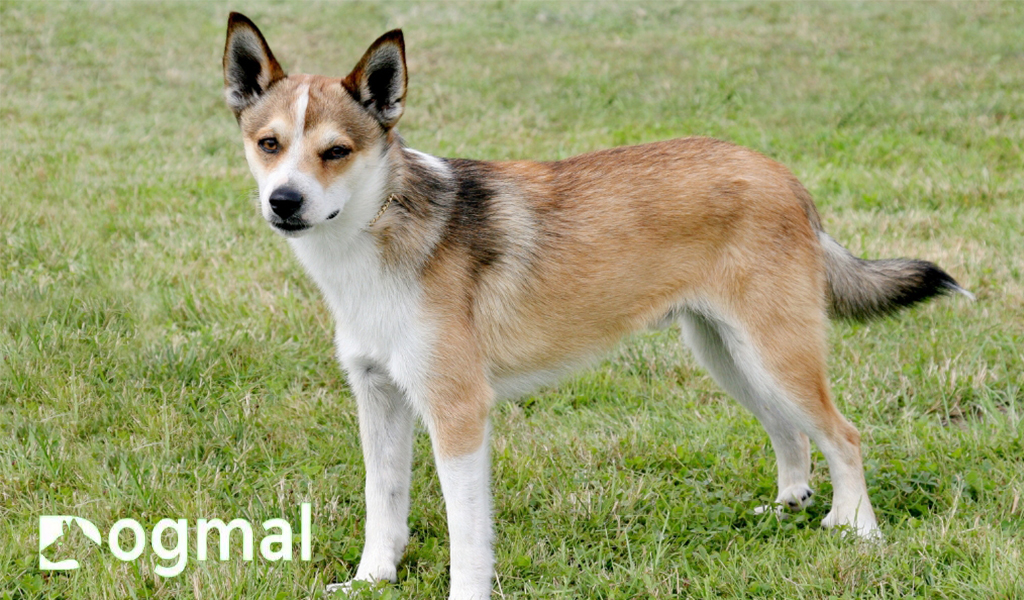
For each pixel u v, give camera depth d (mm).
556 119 11414
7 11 14781
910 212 7816
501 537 4191
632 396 5453
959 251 6965
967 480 4387
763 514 4277
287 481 4594
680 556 4004
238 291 6395
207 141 10305
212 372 5473
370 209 3652
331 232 3670
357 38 14898
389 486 3984
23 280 6219
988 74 12094
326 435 4988
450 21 16109
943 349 5676
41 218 7477
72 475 4516
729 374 4508
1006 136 9789
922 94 11617
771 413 4438
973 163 9070
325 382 5559
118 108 11430
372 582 3848
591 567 3941
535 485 4547
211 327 5953
